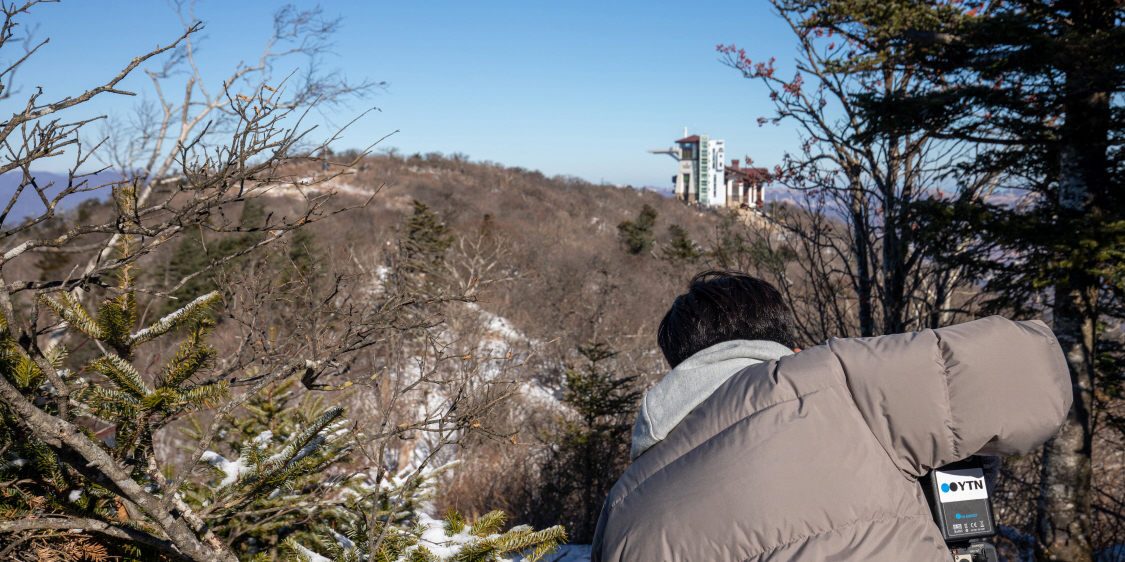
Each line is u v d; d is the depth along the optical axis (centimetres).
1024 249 530
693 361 108
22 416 143
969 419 87
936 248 560
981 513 102
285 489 243
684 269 2530
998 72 540
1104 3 500
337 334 235
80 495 197
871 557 82
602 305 2169
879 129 592
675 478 94
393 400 225
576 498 1143
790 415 91
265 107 158
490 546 238
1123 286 462
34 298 148
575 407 1138
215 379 208
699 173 9344
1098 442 876
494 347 1470
